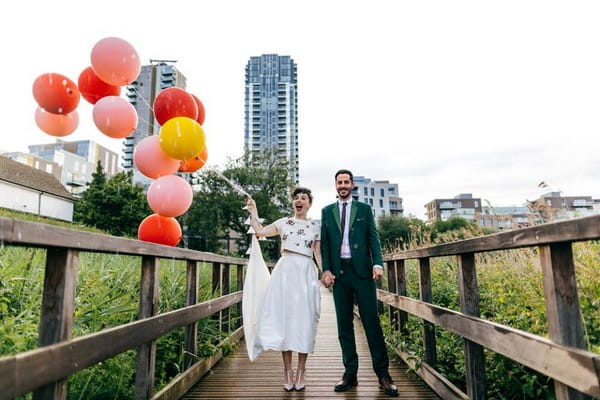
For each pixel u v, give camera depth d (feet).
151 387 7.40
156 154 9.32
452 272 16.69
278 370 11.90
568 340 4.50
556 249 4.66
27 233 3.91
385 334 14.05
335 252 9.95
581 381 4.01
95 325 9.44
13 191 86.17
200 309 10.39
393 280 14.53
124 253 6.20
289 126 337.52
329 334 18.67
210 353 11.58
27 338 7.12
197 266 10.72
